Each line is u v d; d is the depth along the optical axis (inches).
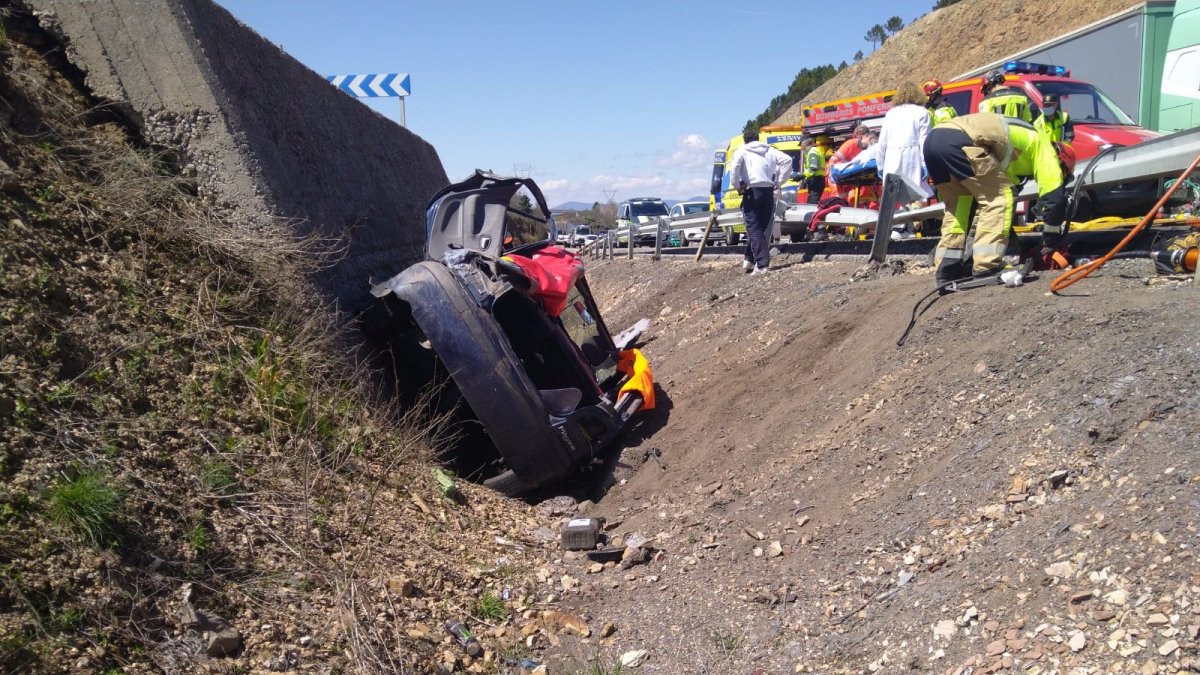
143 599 111.1
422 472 198.4
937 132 236.4
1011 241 287.9
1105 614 107.4
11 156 171.3
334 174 299.3
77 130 196.1
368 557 149.1
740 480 207.0
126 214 184.2
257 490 147.8
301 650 119.9
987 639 114.7
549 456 214.5
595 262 801.6
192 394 157.0
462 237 247.9
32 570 103.7
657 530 195.2
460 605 153.1
